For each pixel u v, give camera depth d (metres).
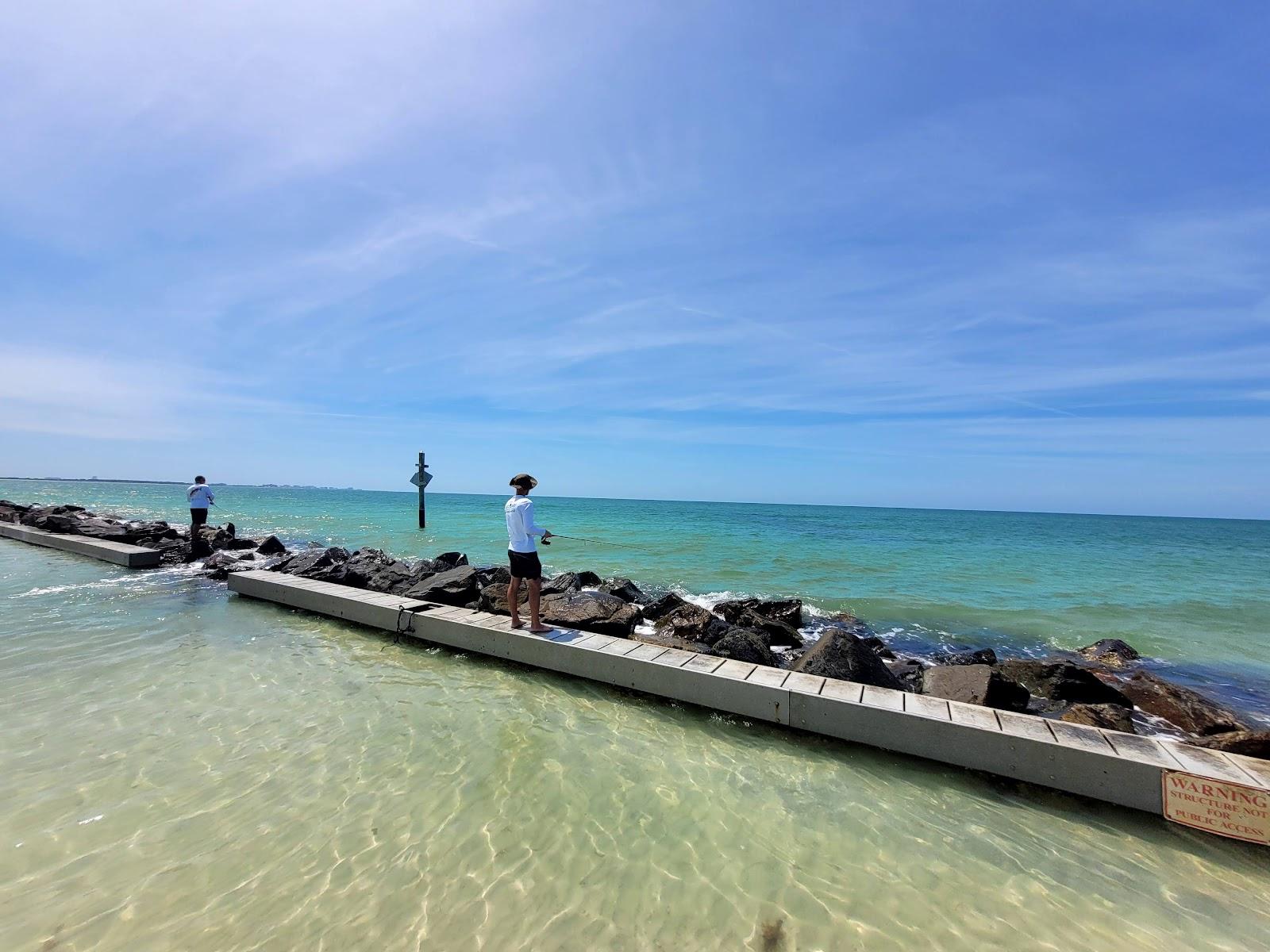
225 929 3.13
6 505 28.95
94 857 3.65
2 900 3.27
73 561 15.17
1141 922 3.51
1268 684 9.48
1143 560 25.02
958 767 5.17
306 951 3.00
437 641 8.13
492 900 3.43
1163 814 4.47
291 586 10.00
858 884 3.73
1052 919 3.50
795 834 4.25
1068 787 4.79
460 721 5.86
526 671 7.31
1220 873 3.98
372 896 3.43
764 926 3.33
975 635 11.88
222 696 6.26
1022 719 5.29
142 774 4.64
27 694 6.11
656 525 38.12
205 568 14.62
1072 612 14.01
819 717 5.70
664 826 4.27
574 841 4.04
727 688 6.12
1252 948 3.33
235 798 4.37
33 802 4.21
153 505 47.69
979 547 28.25
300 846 3.85
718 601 13.95
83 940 3.02
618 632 8.20
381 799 4.43
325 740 5.34
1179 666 10.27
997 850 4.14
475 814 4.30
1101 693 8.15
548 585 11.76
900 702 5.61
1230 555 29.78
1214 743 5.93
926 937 3.30
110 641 8.02
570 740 5.55
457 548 22.34
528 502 7.66
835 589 15.98
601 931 3.23
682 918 3.36
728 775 5.04
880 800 4.74
